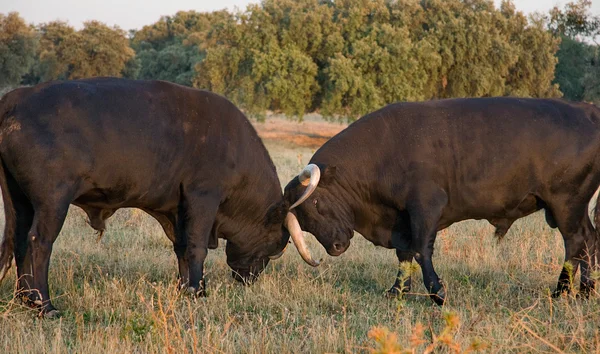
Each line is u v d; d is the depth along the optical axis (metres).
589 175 12.63
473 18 72.62
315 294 12.12
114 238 17.08
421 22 75.19
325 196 12.94
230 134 12.41
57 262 14.21
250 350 8.90
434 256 15.70
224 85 72.94
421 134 12.50
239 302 11.93
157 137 11.27
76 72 101.75
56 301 11.35
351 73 66.56
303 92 69.00
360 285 13.62
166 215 12.48
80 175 10.48
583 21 84.31
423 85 71.94
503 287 12.95
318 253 15.84
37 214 10.32
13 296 10.63
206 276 14.00
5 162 10.43
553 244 16.48
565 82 91.38
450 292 12.53
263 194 13.13
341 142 12.98
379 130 12.81
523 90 76.81
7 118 10.30
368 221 13.27
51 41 108.69
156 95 11.50
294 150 61.78
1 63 86.94
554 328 9.59
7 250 10.93
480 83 71.38
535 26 76.81
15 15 87.88
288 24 71.31
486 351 8.59
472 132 12.45
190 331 9.34
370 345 8.85
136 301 11.48
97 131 10.58
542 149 12.41
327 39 70.38
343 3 74.25
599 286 12.38
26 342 9.03
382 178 12.66
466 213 12.73
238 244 13.47
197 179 12.02
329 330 9.34
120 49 102.62
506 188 12.50
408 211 12.43
